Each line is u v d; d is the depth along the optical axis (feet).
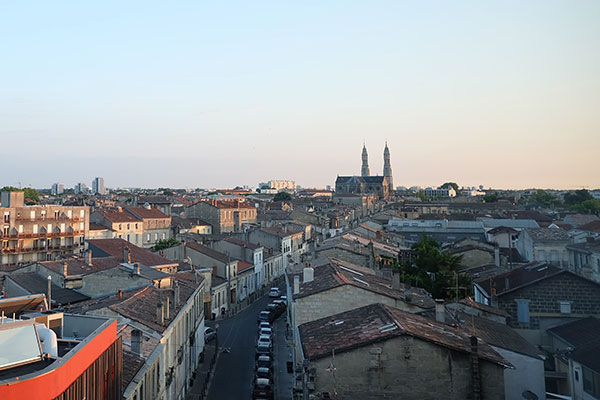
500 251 249.96
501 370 79.51
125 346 96.43
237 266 273.33
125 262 173.47
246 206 509.35
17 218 318.04
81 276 154.51
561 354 123.95
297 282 129.29
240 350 188.14
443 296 180.86
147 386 94.27
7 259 308.81
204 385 144.25
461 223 370.94
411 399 79.46
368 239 279.49
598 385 98.84
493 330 118.21
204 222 456.45
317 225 482.28
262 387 138.51
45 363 56.49
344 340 86.63
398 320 88.58
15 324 57.62
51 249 329.11
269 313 231.91
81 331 83.30
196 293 165.68
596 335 122.83
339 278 126.21
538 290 146.10
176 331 127.95
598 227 255.09
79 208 353.72
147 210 419.33
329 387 80.59
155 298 132.77
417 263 217.15
